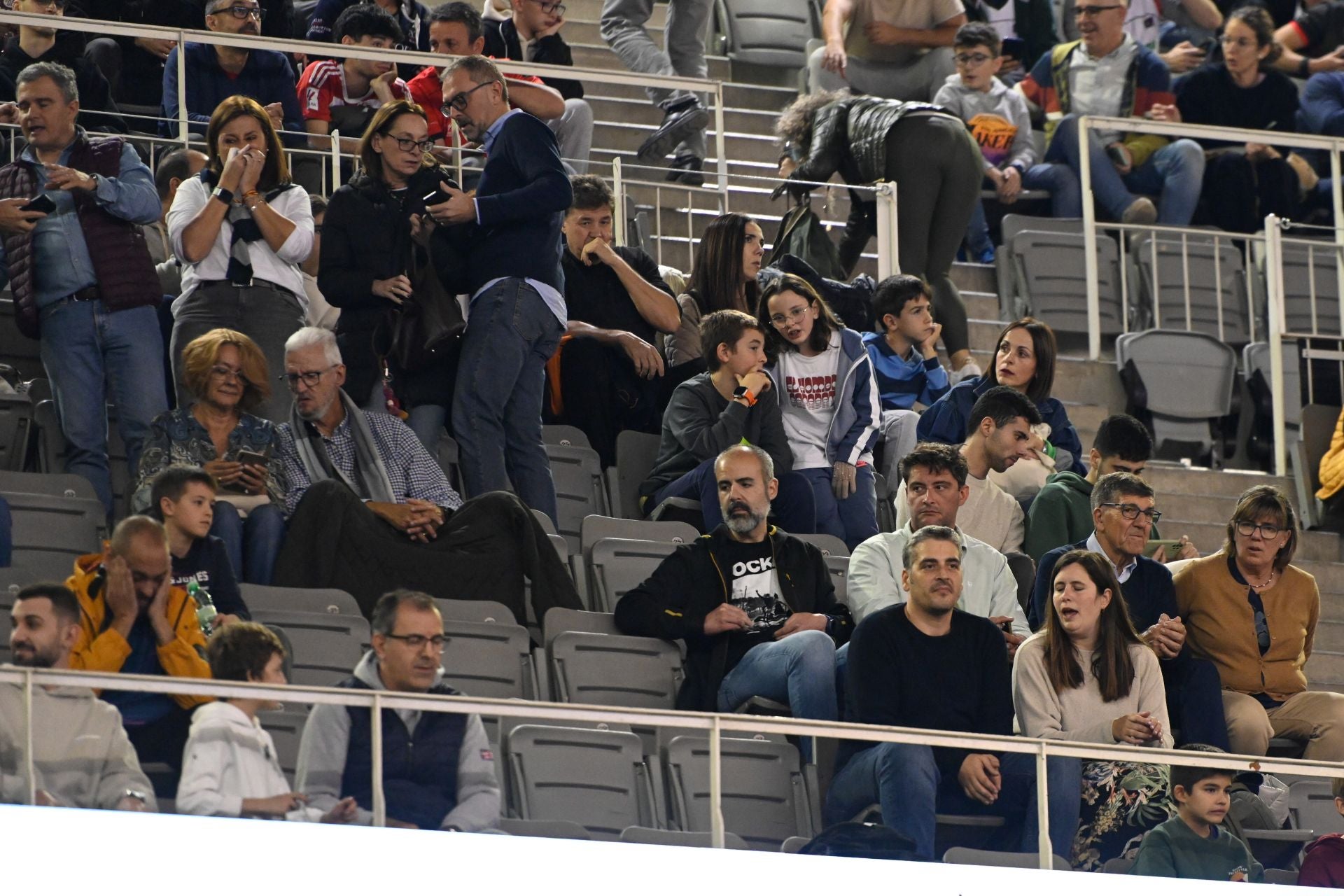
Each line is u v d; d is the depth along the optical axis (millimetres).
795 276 33500
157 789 21766
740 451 28781
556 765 23641
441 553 28234
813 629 27922
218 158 31125
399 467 29375
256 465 28172
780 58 49250
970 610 29703
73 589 24406
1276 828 26625
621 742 24078
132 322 30250
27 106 30500
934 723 26781
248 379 28562
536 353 30766
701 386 32250
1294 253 45219
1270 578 31047
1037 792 25781
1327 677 35781
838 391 33031
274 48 36781
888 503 34406
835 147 39750
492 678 27156
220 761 22016
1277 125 47969
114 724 21766
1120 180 45125
